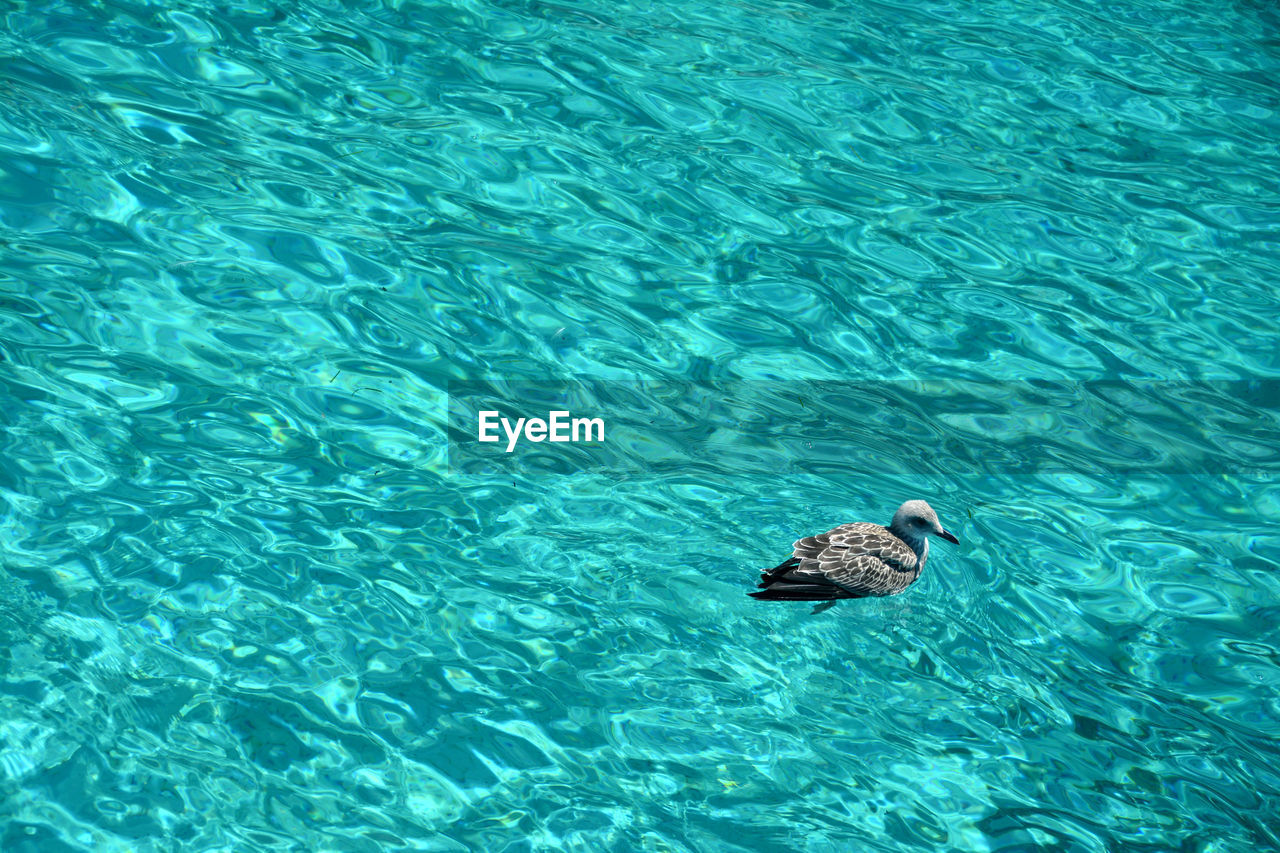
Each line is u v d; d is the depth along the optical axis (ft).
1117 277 33.45
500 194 33.37
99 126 33.04
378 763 28.50
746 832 28.43
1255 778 29.04
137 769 28.25
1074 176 34.71
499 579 29.81
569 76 35.09
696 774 28.73
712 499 30.71
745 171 34.17
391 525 30.09
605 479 30.76
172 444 30.37
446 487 30.48
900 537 30.07
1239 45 37.47
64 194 32.22
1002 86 36.06
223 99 33.81
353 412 30.96
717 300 32.68
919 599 30.14
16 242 31.71
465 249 32.68
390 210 32.91
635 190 33.71
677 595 29.89
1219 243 33.96
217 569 29.50
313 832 28.09
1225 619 30.22
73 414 30.40
